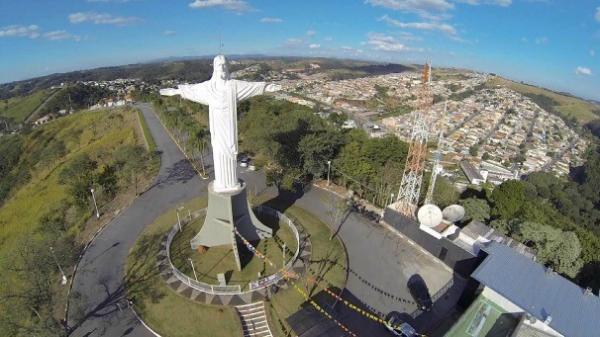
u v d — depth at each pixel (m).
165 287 35.88
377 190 55.03
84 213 51.78
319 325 32.19
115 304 34.16
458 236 43.31
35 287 32.34
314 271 39.12
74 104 187.12
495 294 31.77
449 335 28.95
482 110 186.12
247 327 32.25
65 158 93.88
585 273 40.94
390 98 195.12
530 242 43.69
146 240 44.12
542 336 28.44
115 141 94.62
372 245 45.09
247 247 41.56
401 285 38.34
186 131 82.06
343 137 67.19
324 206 54.25
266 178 61.16
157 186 60.41
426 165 79.00
